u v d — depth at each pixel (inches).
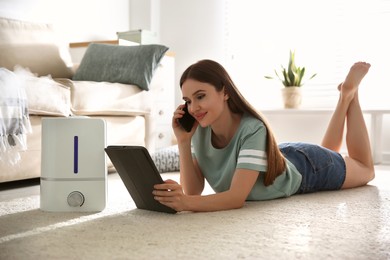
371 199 68.9
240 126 62.4
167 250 41.0
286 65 171.5
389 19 157.6
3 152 79.2
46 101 90.4
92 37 162.4
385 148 152.9
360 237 45.6
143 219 54.2
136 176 57.2
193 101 59.6
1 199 72.8
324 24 165.9
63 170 59.6
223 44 176.9
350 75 83.9
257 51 174.9
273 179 63.1
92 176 59.9
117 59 123.7
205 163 67.4
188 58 180.5
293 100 155.9
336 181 76.9
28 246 42.8
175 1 181.5
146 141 124.6
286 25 171.0
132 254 39.9
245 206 62.4
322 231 48.0
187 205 56.4
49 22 144.6
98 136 59.9
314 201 66.9
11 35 119.5
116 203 66.2
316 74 162.2
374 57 159.3
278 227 49.8
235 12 176.7
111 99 109.7
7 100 79.3
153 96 125.1
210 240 44.2
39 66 123.3
